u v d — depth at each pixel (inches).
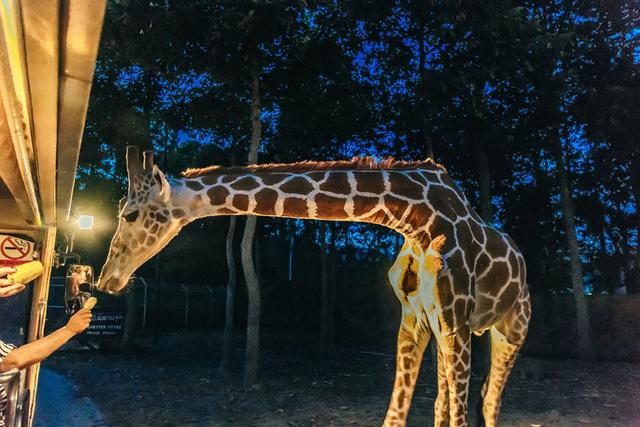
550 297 559.8
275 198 158.6
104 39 354.3
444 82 374.6
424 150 510.0
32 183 98.0
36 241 128.0
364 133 491.2
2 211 124.0
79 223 151.2
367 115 468.4
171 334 693.9
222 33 333.7
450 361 166.6
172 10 330.3
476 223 185.2
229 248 437.4
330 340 603.5
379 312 800.9
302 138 522.6
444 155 536.1
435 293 166.6
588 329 501.0
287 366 454.9
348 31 424.2
